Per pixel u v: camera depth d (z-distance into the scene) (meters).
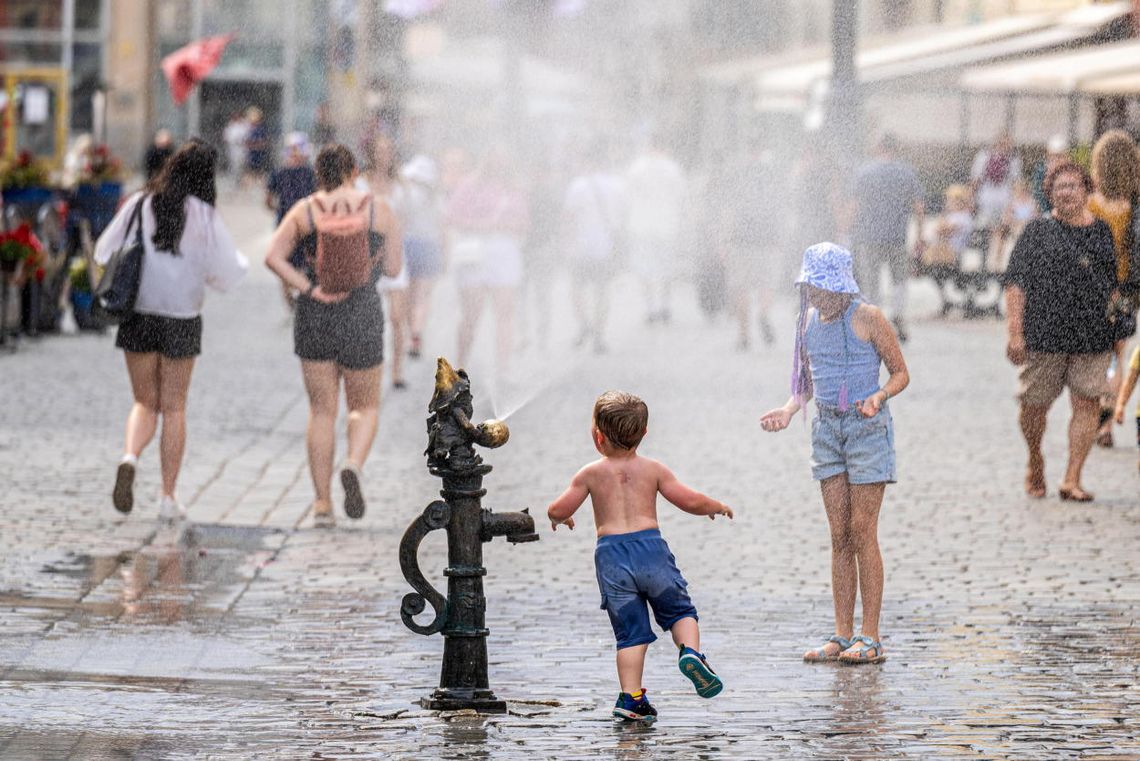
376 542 26.56
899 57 70.06
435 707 17.20
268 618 21.52
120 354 48.59
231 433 36.34
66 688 17.78
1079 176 29.66
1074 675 18.70
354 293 27.72
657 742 15.89
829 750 15.55
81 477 30.81
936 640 20.47
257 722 16.53
